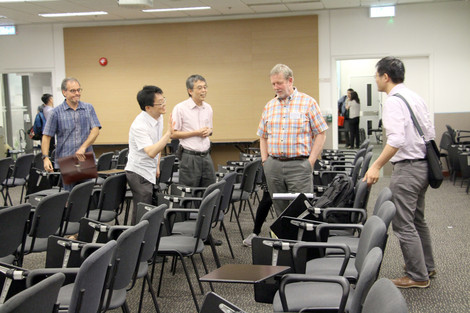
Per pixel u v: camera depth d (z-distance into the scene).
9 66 11.54
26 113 12.70
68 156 4.86
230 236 5.82
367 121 16.05
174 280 4.38
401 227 3.94
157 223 3.20
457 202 7.39
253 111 10.93
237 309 1.99
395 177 3.90
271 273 2.28
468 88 10.18
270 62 10.77
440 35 10.16
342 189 4.06
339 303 2.54
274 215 6.92
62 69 11.42
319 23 10.55
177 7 9.70
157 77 11.16
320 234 3.32
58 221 3.87
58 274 1.93
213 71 10.98
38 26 11.38
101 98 11.34
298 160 4.47
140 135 4.46
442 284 4.06
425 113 3.84
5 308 1.66
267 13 10.66
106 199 4.62
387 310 1.64
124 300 2.80
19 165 7.12
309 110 4.45
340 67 16.17
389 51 10.36
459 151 8.32
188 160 5.32
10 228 3.26
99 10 9.84
